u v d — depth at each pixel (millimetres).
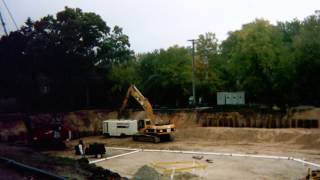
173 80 75000
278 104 62125
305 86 59469
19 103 70625
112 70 76250
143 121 56062
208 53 79375
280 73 59625
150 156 44000
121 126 59906
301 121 54688
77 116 68375
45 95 72812
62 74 72500
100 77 76188
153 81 77188
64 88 73688
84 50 73812
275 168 35969
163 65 76625
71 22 71312
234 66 65188
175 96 78625
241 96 68188
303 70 58781
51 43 69688
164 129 53594
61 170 23484
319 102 60625
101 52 75938
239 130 54438
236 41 73688
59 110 72188
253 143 50625
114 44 77875
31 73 70188
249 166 37125
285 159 40094
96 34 74000
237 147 48312
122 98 77875
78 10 73625
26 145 51750
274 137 50812
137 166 38375
